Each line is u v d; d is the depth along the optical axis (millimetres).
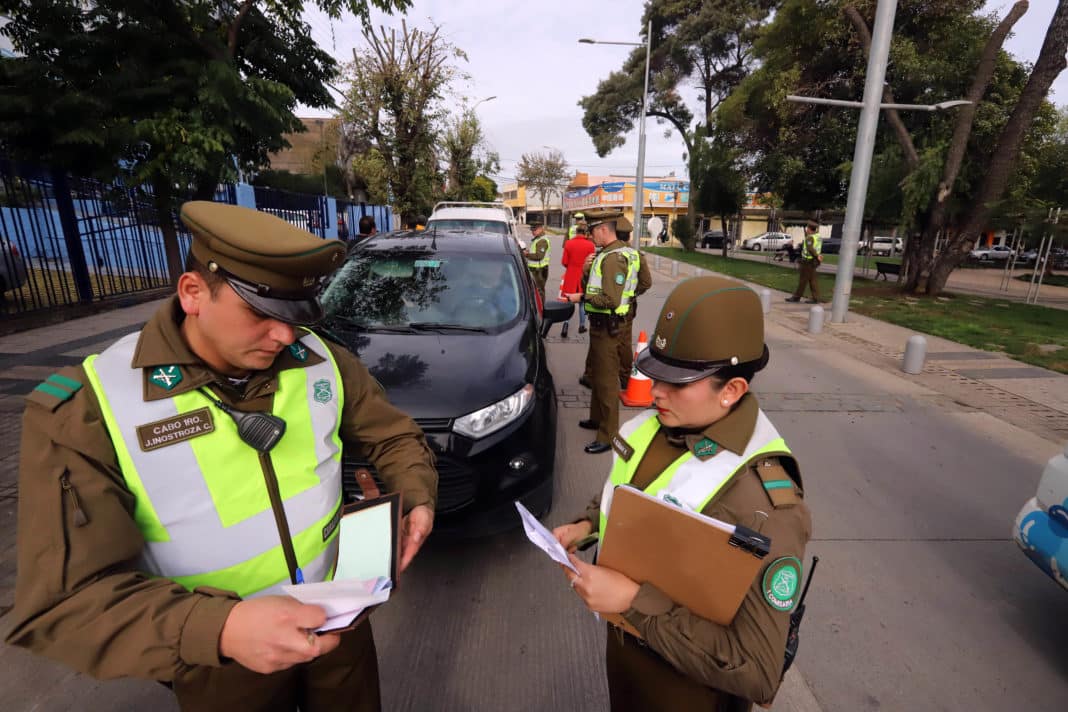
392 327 3299
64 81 5641
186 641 825
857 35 14547
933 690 2213
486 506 2643
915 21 14539
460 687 2158
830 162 17625
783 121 17031
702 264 22672
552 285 13586
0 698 2061
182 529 997
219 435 1007
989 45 11875
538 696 2127
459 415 2617
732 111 19734
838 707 2127
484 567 2857
